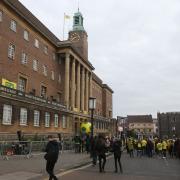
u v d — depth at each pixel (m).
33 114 44.56
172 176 16.59
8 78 42.84
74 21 88.38
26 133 41.88
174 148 32.66
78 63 70.81
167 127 133.12
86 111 75.69
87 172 17.59
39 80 53.09
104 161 18.06
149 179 15.11
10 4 43.22
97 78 100.31
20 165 18.72
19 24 46.69
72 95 65.56
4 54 42.00
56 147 12.84
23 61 47.59
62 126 57.44
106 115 108.81
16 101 39.50
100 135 18.34
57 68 61.97
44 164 19.53
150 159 30.36
